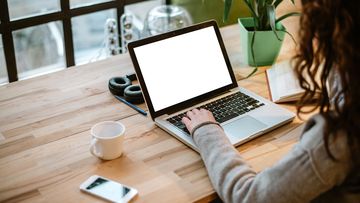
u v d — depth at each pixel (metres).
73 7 2.55
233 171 1.22
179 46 1.64
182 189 1.27
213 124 1.40
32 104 1.65
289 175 1.03
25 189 1.26
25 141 1.46
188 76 1.64
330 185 1.00
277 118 1.57
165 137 1.50
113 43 2.68
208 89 1.67
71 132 1.51
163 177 1.31
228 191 1.18
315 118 1.02
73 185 1.28
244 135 1.47
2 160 1.37
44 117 1.58
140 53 1.55
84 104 1.67
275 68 1.89
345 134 0.96
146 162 1.38
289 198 1.04
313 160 0.99
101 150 1.36
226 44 2.14
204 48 1.69
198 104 1.63
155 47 1.59
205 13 2.70
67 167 1.35
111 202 1.21
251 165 1.37
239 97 1.68
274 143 1.48
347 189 1.03
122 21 2.71
